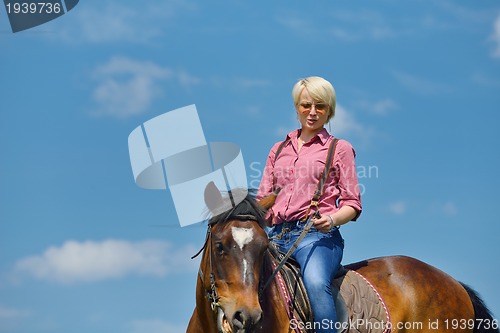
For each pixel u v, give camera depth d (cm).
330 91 1016
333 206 1002
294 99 1028
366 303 994
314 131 1029
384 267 1059
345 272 1024
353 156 1012
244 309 834
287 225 995
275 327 920
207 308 916
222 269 866
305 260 964
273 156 1039
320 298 941
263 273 929
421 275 1062
